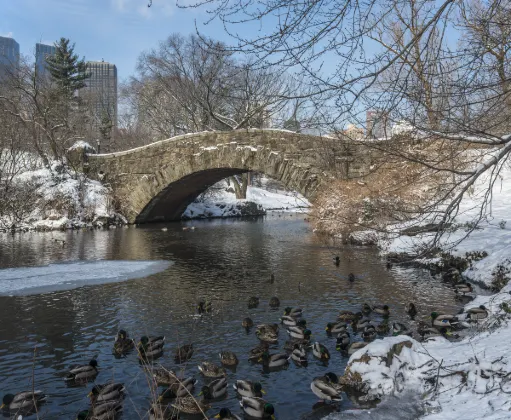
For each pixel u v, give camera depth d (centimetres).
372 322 1168
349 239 2575
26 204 3341
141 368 937
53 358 990
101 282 1688
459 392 675
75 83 6769
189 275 1816
